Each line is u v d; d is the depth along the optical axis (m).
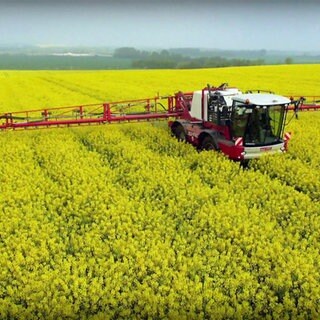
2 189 12.38
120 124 20.08
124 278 8.06
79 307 7.65
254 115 14.30
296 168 13.80
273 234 9.72
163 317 7.37
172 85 35.44
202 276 8.31
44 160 15.16
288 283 7.95
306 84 34.22
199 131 15.99
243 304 7.42
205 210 10.67
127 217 10.19
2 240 9.77
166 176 12.96
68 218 10.80
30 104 27.50
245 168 14.59
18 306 7.48
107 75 44.88
